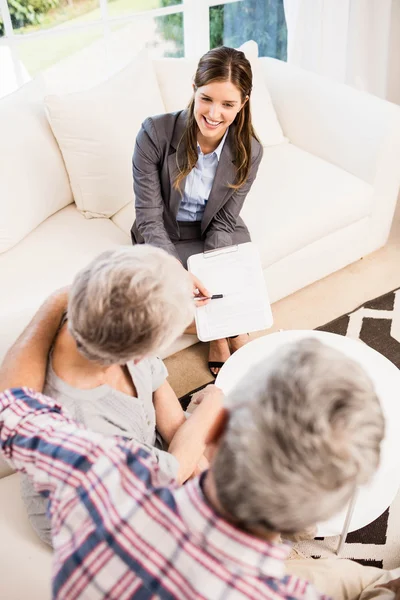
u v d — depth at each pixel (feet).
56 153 6.35
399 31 9.72
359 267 7.94
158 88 6.98
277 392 1.79
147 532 2.02
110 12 7.85
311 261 7.14
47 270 5.74
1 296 5.41
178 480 3.34
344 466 1.70
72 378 3.05
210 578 1.90
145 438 3.54
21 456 2.56
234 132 5.52
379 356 4.97
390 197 7.45
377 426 1.75
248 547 1.89
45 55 7.66
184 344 6.44
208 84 4.92
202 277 5.25
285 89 7.82
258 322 5.13
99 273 2.53
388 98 10.73
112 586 1.99
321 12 8.57
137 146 5.62
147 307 2.48
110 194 6.46
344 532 4.14
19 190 5.86
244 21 9.06
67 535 2.19
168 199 5.91
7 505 3.61
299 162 7.46
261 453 1.75
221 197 5.86
